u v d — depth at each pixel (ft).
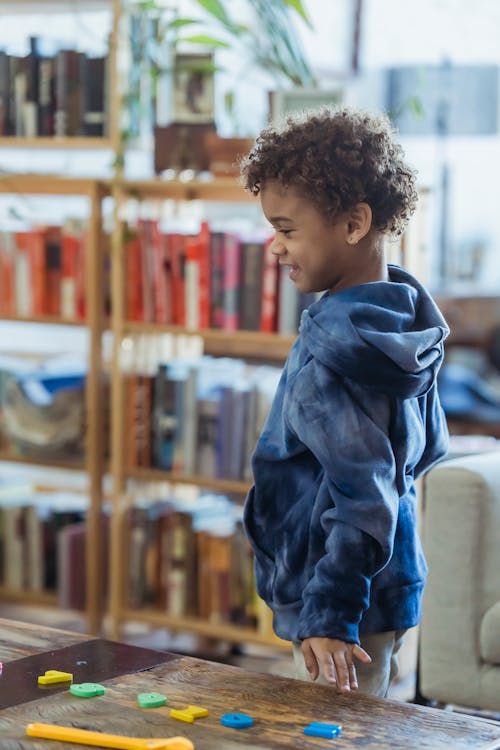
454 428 18.35
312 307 5.44
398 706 4.53
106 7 12.23
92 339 11.76
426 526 8.48
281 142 5.35
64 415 12.23
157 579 11.73
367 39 18.86
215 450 11.37
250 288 10.98
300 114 5.62
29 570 12.67
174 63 11.41
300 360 5.44
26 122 12.16
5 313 12.39
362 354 5.14
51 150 13.35
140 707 4.46
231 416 11.25
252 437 11.16
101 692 4.58
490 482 8.34
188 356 12.60
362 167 5.31
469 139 21.42
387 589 5.52
